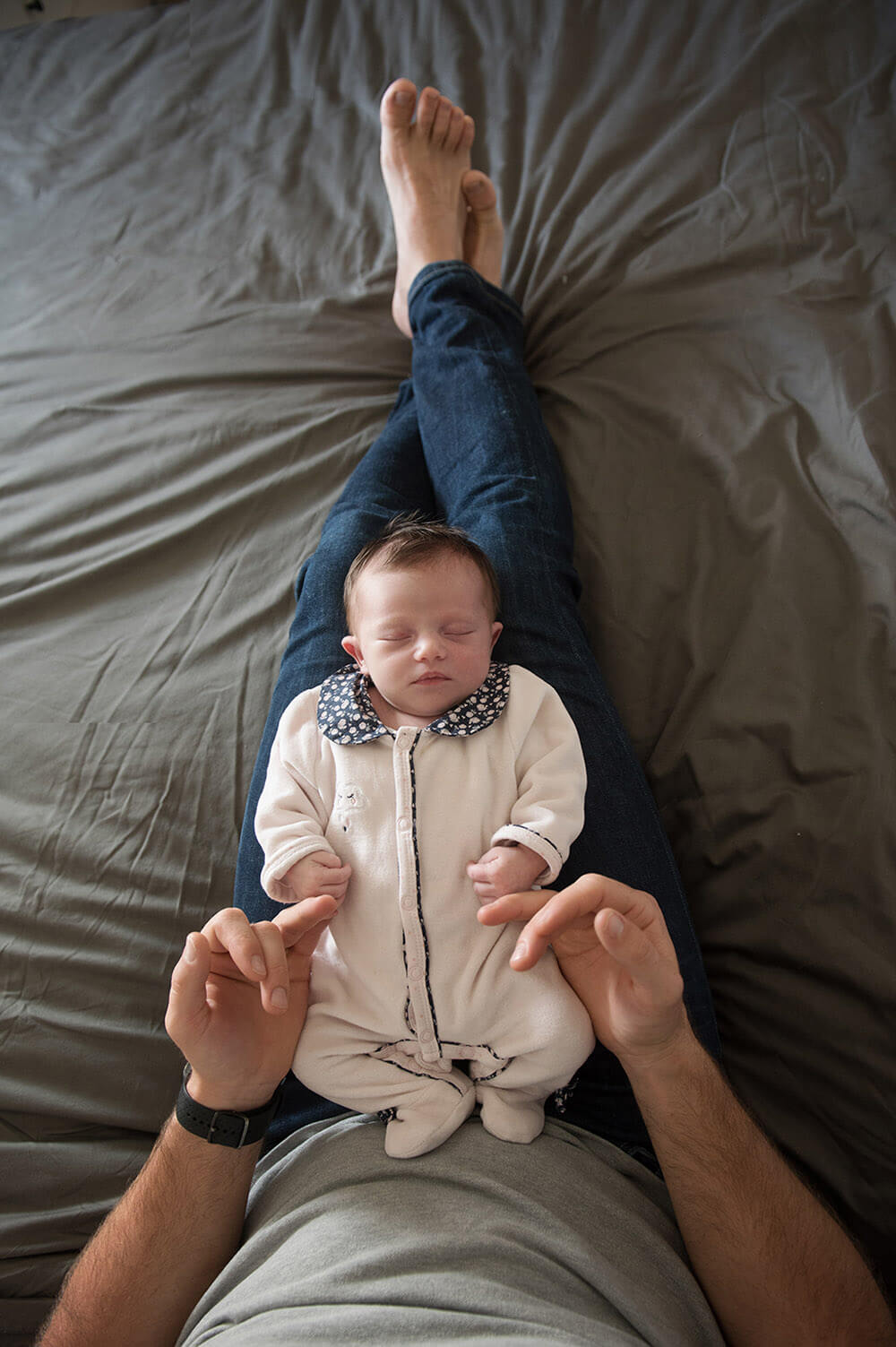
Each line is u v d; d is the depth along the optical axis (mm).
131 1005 1075
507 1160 779
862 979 931
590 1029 792
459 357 1373
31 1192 977
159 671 1333
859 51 1732
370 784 871
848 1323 734
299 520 1465
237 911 743
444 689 902
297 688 1069
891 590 1138
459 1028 801
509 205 1773
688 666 1182
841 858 989
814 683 1105
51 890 1147
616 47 1903
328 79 2129
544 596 1101
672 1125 763
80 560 1477
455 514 1236
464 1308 654
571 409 1499
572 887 707
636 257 1641
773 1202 753
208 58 2256
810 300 1476
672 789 1110
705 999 919
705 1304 755
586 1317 666
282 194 1958
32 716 1307
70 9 2670
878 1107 895
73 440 1646
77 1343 766
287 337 1722
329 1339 631
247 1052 754
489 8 2051
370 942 818
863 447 1271
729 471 1318
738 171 1666
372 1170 774
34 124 2246
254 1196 830
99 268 1914
